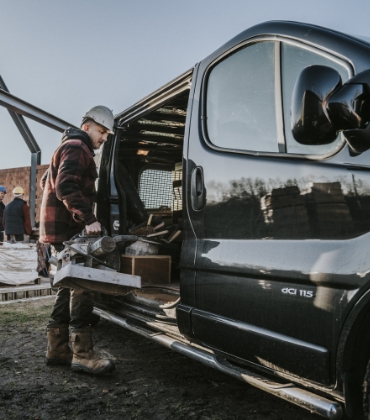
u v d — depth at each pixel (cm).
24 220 902
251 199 249
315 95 182
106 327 494
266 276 229
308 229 216
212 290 266
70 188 331
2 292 659
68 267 286
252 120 262
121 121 458
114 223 451
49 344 358
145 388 312
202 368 358
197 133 302
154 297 357
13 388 311
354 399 196
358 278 188
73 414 270
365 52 205
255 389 312
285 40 247
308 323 208
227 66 292
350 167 199
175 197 572
